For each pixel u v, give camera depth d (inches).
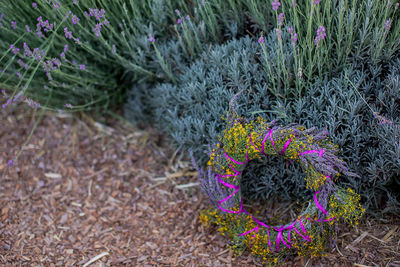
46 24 90.7
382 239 90.4
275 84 93.7
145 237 100.0
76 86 112.6
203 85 100.2
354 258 88.0
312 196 97.6
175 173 116.4
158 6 104.7
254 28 103.7
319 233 85.4
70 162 120.5
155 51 109.1
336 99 91.7
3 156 120.6
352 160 91.5
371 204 94.3
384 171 86.7
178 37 104.4
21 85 111.6
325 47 89.7
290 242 85.7
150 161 120.5
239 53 98.9
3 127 127.9
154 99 115.3
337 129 91.6
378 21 86.8
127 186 114.0
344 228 93.7
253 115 95.1
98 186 114.1
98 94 122.0
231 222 93.0
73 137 127.0
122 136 127.8
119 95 130.0
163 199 109.9
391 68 90.4
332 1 91.7
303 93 96.0
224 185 92.1
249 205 104.3
